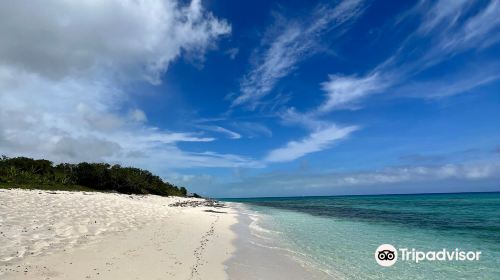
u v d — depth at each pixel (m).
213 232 18.28
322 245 16.66
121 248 11.84
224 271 10.44
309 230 22.80
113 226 15.71
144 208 24.61
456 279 11.02
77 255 10.41
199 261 11.30
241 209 47.66
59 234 12.70
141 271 9.50
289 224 26.75
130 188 42.59
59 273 8.69
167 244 13.41
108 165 42.72
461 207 54.97
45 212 16.23
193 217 24.62
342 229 23.58
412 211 45.22
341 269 11.91
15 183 28.98
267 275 10.56
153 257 11.13
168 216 22.50
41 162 37.00
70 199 21.83
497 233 22.00
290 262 12.58
